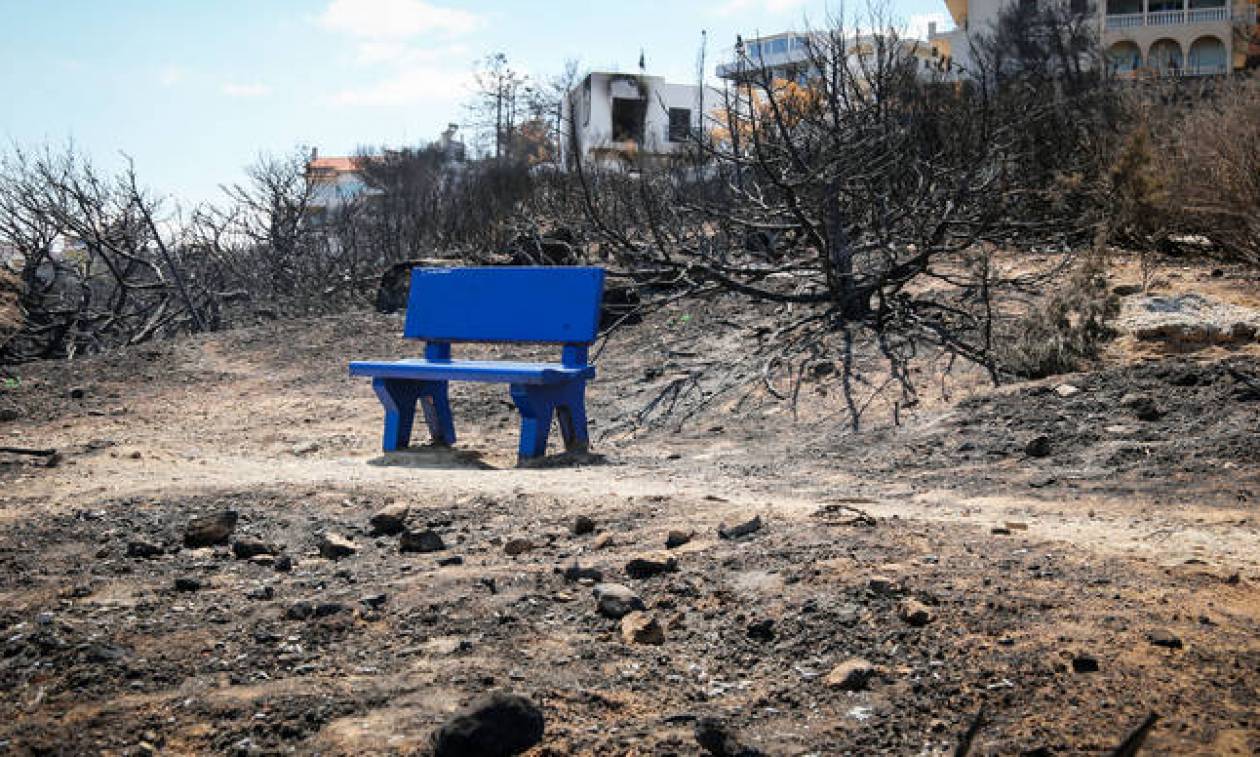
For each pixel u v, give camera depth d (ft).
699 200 40.01
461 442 27.02
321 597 11.96
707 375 30.83
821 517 14.67
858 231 34.86
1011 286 33.19
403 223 79.82
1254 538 13.87
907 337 29.68
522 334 25.54
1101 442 19.79
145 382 37.14
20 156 74.95
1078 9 143.95
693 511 15.56
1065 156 41.65
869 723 8.21
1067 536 14.06
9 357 60.08
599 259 45.03
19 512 17.38
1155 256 37.19
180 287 78.59
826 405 25.93
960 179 33.04
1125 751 4.51
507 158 97.35
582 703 8.79
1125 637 9.70
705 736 7.77
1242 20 144.15
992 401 23.31
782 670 9.43
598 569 12.42
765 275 33.86
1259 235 33.73
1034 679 8.80
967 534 13.67
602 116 130.21
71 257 90.07
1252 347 25.08
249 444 26.99
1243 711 8.09
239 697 9.02
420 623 10.94
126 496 18.34
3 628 11.16
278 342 42.37
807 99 35.14
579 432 25.22
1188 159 37.19
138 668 9.70
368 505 17.34
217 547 14.83
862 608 10.60
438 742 7.74
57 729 8.44
